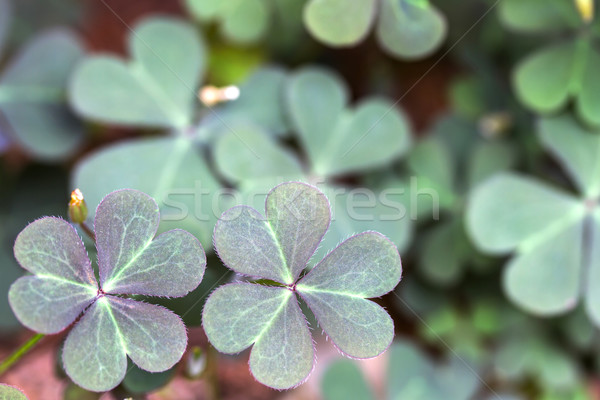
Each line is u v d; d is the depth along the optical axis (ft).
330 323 0.55
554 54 0.75
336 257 0.55
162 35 0.74
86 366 0.53
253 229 0.54
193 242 0.54
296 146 0.79
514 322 0.79
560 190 0.79
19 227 0.73
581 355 0.80
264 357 0.54
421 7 0.67
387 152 0.74
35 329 0.53
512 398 0.75
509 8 0.75
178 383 0.68
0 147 0.73
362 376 0.72
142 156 0.70
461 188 0.82
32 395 0.65
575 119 0.75
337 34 0.67
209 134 0.73
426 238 0.79
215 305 0.54
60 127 0.74
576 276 0.72
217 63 0.86
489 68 0.88
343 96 0.75
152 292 0.54
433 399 0.73
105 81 0.72
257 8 0.81
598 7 0.74
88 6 0.93
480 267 0.79
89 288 0.54
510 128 0.85
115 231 0.54
